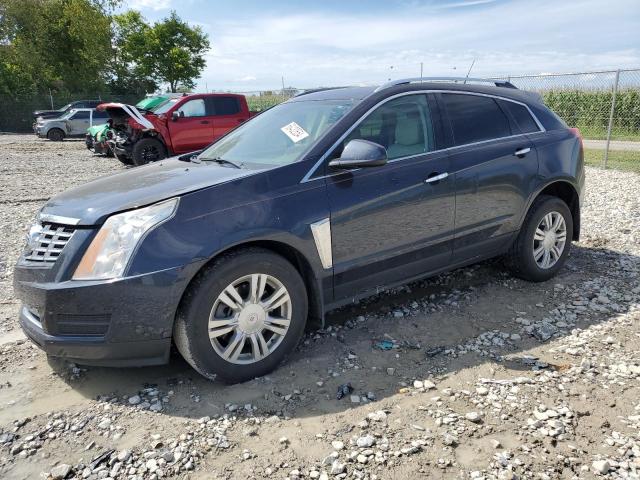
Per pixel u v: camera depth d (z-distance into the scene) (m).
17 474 2.48
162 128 14.06
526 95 4.84
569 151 4.84
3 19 38.22
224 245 2.99
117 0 42.50
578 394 3.03
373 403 3.00
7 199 9.36
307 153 3.46
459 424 2.78
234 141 4.29
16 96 36.38
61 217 3.07
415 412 2.90
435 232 3.97
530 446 2.59
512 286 4.75
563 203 4.79
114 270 2.84
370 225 3.59
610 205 8.01
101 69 42.16
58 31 39.81
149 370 3.41
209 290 2.98
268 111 4.60
